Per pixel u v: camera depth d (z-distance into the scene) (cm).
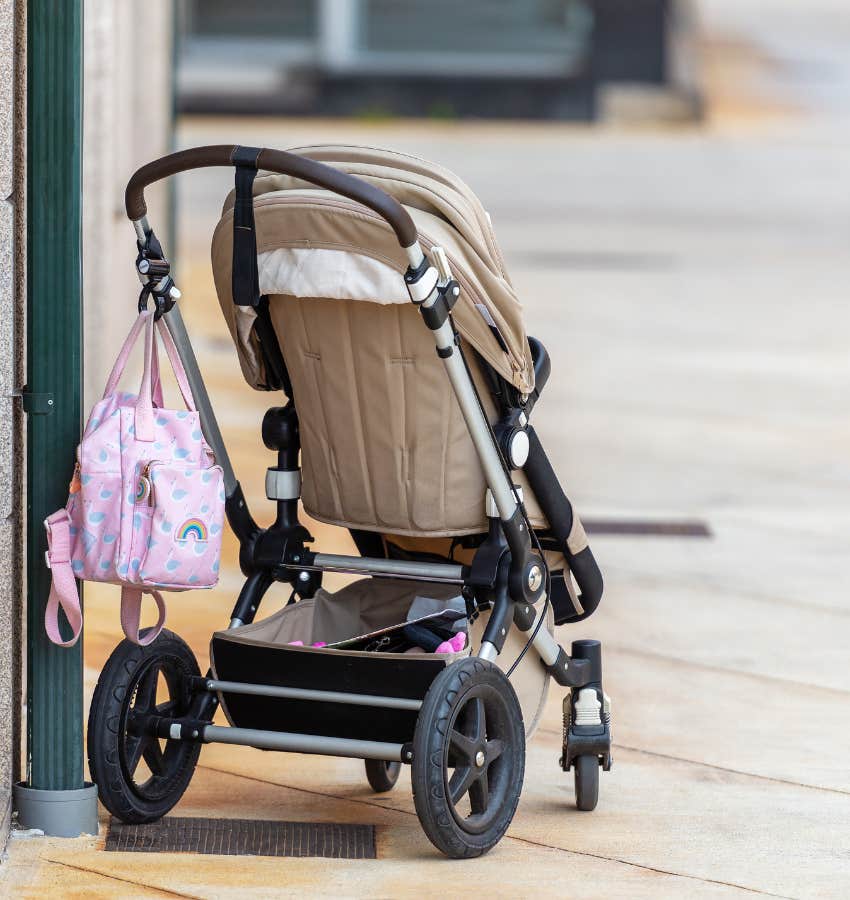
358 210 724
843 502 1672
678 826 836
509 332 756
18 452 794
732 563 1421
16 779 812
